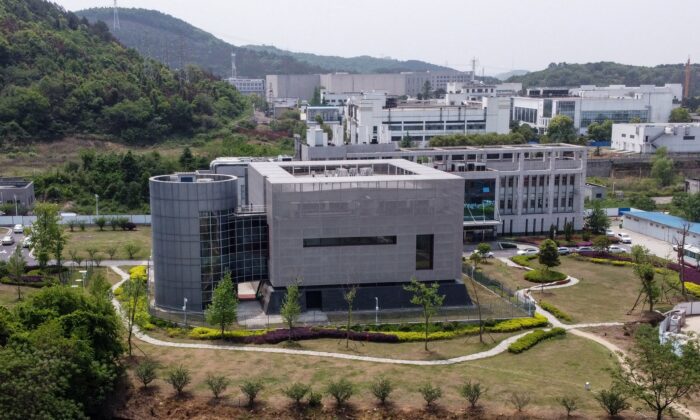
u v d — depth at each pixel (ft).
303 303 282.56
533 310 280.51
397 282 292.61
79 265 352.69
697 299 313.32
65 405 164.66
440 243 293.23
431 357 234.17
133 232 456.04
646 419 185.68
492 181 421.18
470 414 188.34
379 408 191.93
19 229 442.09
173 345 243.19
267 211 290.97
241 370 219.41
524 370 223.51
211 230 284.00
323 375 215.51
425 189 287.89
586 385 206.90
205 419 187.01
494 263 374.63
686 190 577.02
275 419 187.01
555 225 449.06
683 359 179.63
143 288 248.52
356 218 284.20
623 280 342.44
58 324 186.39
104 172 561.43
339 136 470.80
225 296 246.68
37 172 581.94
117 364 210.59
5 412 149.48
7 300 292.81
